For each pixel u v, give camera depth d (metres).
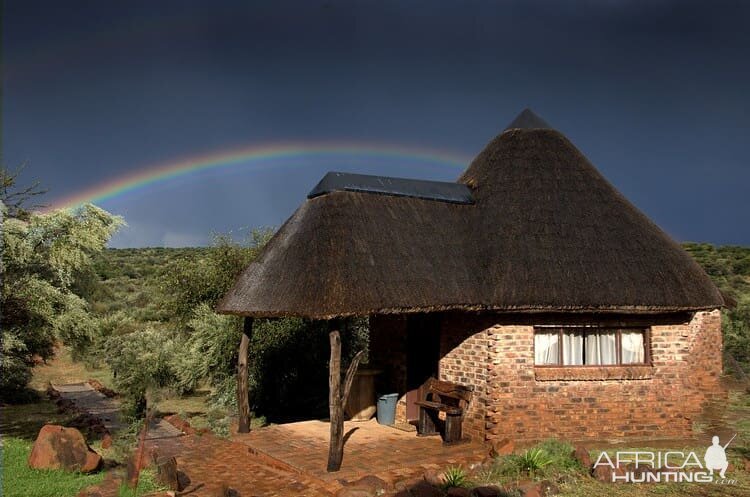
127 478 9.84
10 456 11.56
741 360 23.23
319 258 11.26
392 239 12.38
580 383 12.89
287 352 18.31
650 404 13.12
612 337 13.40
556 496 9.19
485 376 12.71
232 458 12.12
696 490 9.60
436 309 11.66
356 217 12.31
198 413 17.77
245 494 9.87
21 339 12.41
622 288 12.48
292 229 12.98
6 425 15.62
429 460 11.29
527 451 10.80
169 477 9.95
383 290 11.10
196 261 20.89
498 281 12.48
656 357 13.27
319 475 10.42
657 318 13.34
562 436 12.70
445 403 13.65
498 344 12.65
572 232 13.32
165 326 22.47
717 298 13.36
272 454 11.80
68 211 12.90
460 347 13.41
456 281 12.39
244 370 13.90
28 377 19.92
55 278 13.14
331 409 10.73
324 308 10.34
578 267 12.69
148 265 57.59
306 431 13.72
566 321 12.95
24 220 13.10
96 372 26.55
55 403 19.17
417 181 14.24
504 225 13.55
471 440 12.80
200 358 17.80
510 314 12.73
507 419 12.56
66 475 10.33
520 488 9.19
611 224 13.61
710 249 51.03
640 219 14.22
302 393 19.09
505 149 15.43
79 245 13.07
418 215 13.50
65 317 12.67
